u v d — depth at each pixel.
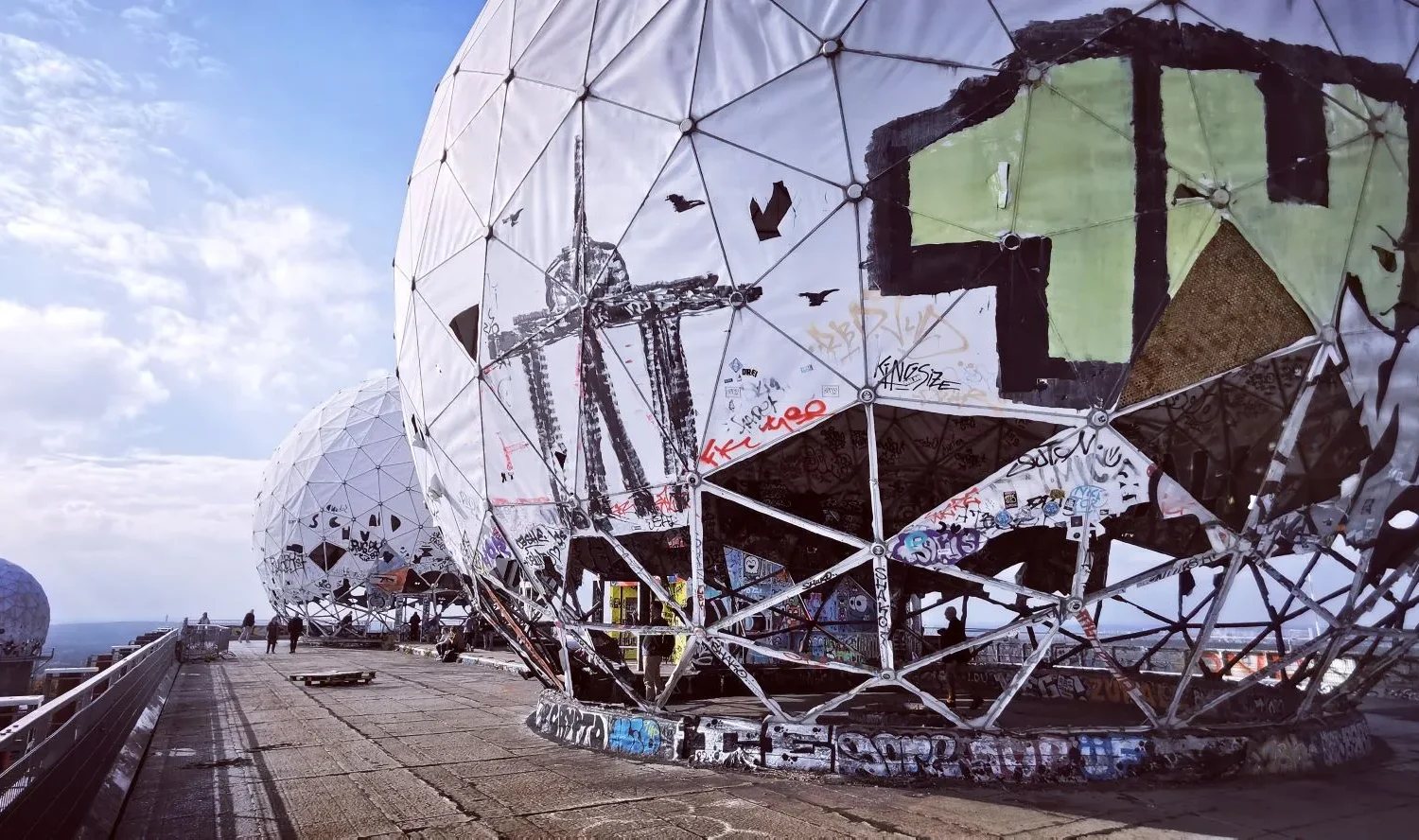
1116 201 8.34
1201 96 8.51
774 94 9.08
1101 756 8.91
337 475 47.56
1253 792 8.45
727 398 9.11
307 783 8.77
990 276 8.41
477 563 12.21
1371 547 9.43
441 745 11.16
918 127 8.66
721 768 9.42
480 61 12.23
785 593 9.45
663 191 9.38
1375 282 8.84
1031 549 14.63
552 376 10.12
